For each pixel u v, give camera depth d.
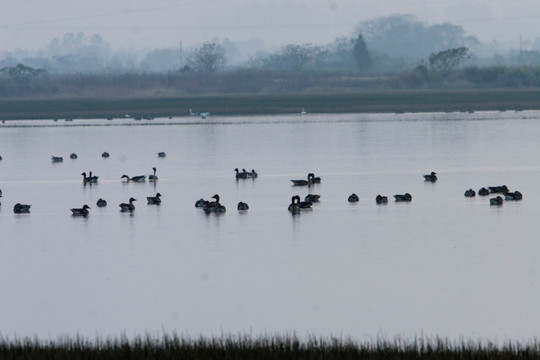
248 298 41.34
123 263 48.56
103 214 64.75
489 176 82.00
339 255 49.25
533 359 29.88
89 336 36.31
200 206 66.75
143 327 37.56
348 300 40.75
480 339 34.94
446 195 70.62
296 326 37.28
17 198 73.69
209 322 38.06
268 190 75.56
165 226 59.12
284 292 42.22
